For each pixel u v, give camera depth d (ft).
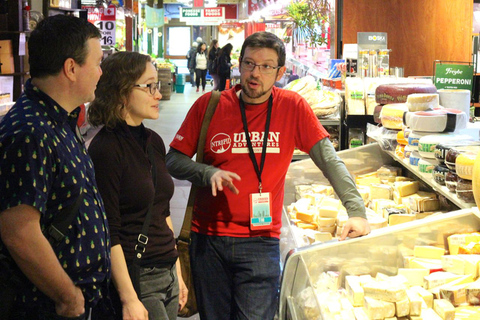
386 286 6.68
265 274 7.64
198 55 71.00
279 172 7.77
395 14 19.94
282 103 7.78
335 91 16.63
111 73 6.53
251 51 7.36
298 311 7.01
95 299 5.74
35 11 26.55
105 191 6.31
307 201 11.02
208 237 7.85
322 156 7.82
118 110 6.50
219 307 8.00
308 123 7.80
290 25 34.94
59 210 5.19
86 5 40.24
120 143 6.52
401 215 9.48
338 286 7.23
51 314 5.27
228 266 7.86
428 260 7.31
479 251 7.19
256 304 7.58
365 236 7.29
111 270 6.31
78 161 5.39
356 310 6.77
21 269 4.94
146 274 6.86
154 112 6.79
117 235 6.38
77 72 5.34
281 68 7.55
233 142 7.71
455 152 7.78
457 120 9.29
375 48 16.66
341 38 20.66
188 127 8.03
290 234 9.50
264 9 46.06
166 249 7.02
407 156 10.30
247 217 7.69
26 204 4.79
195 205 8.10
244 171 7.68
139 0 69.36
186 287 7.96
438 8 19.83
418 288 6.98
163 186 7.09
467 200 7.61
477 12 24.58
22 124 4.95
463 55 19.98
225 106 7.84
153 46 96.02
